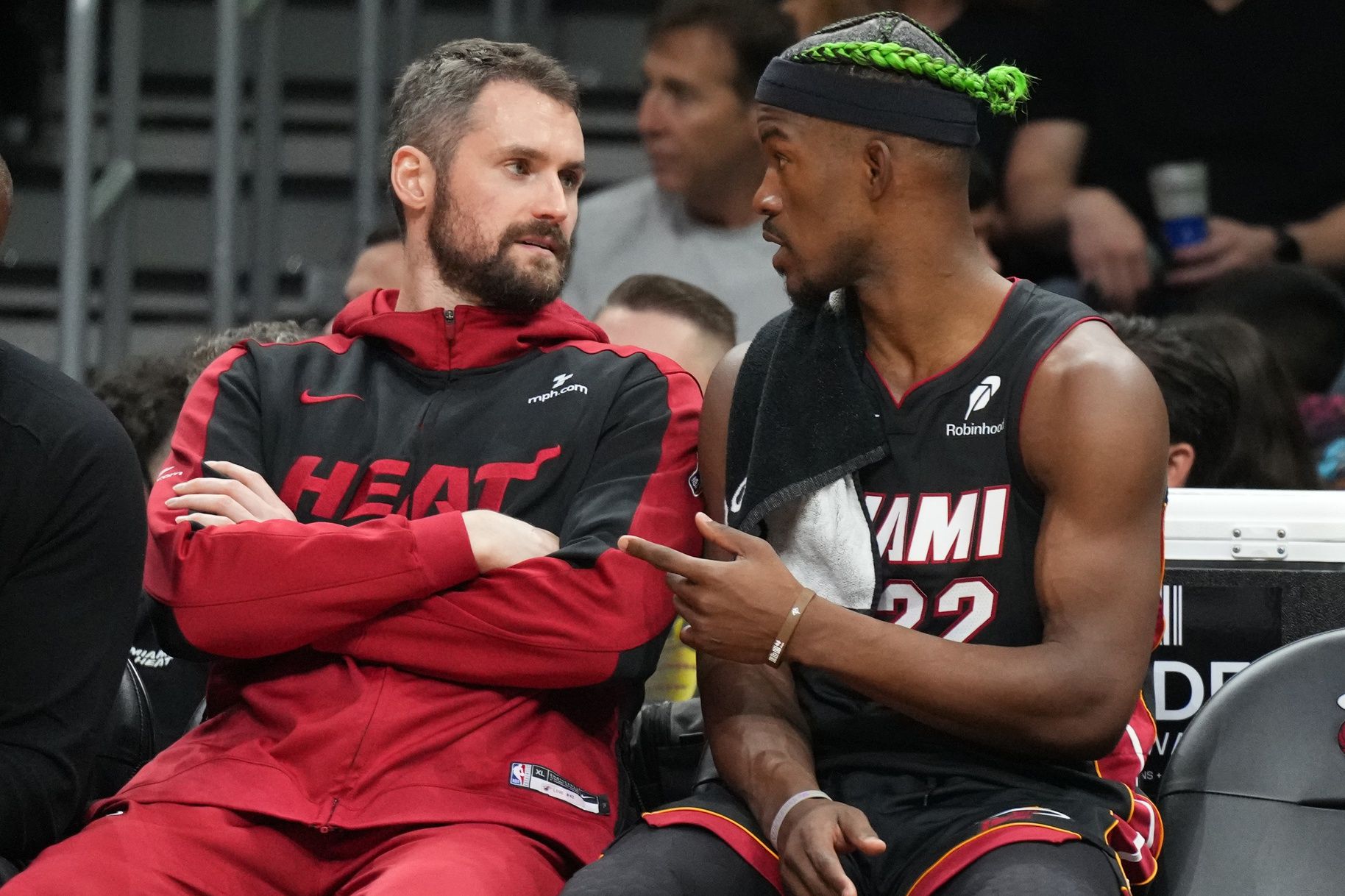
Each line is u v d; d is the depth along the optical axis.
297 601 7.21
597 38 20.73
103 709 7.12
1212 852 6.79
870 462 6.90
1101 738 6.45
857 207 6.86
